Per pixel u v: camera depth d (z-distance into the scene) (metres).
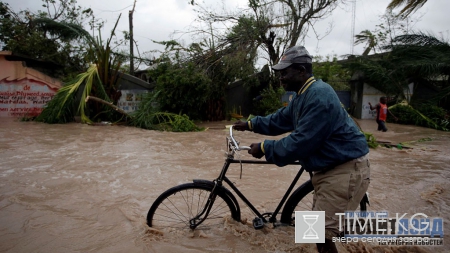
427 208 4.11
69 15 16.62
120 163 5.95
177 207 3.79
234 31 14.60
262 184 4.92
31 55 15.31
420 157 7.02
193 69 13.49
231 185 3.20
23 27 16.00
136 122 11.63
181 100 13.24
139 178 5.10
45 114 12.16
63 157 6.32
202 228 3.33
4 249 2.94
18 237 3.17
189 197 4.02
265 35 15.09
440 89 16.48
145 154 6.79
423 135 10.97
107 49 13.04
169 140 8.71
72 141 8.14
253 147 2.74
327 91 2.45
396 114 14.92
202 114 14.70
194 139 8.96
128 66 19.14
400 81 16.05
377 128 12.91
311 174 2.81
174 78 12.76
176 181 5.00
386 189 4.81
